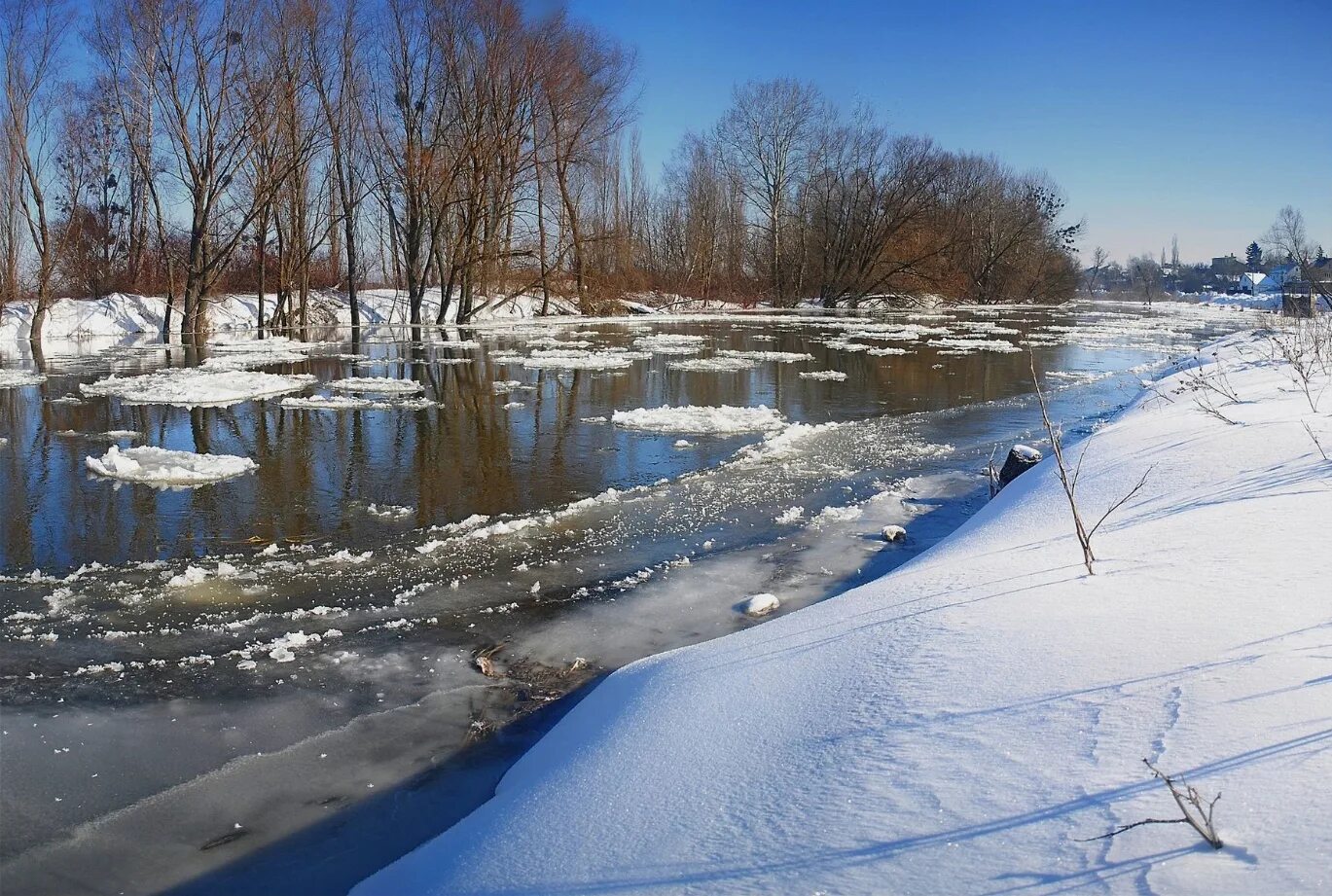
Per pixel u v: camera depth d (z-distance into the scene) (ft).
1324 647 8.64
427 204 100.01
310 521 23.62
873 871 6.40
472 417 39.58
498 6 93.20
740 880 6.63
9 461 30.55
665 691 11.32
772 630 13.20
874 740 8.44
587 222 124.57
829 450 33.19
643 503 25.68
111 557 20.67
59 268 99.30
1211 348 64.49
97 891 9.33
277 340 82.12
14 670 14.78
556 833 8.16
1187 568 11.93
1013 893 5.89
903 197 145.28
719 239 159.53
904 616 12.05
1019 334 94.58
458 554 21.08
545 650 15.66
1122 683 8.59
